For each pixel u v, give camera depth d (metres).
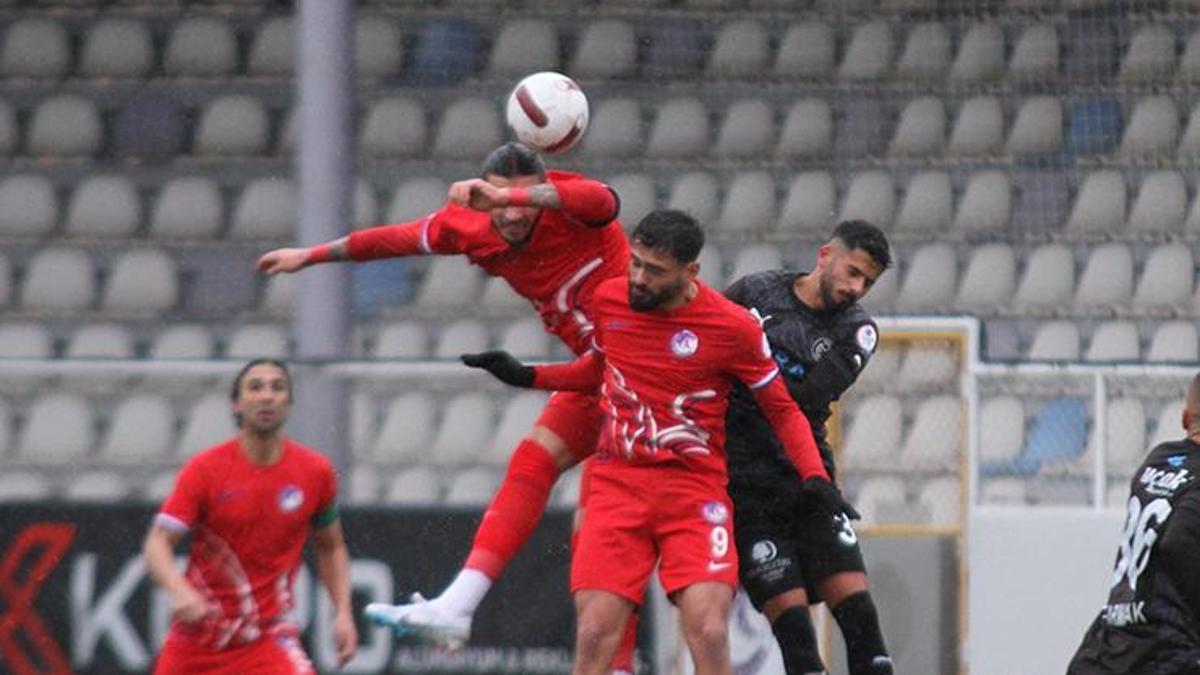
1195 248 42.25
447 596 23.36
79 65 46.94
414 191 44.06
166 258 44.28
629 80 45.00
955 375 35.34
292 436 33.53
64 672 33.34
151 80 46.69
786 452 22.59
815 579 23.98
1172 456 25.19
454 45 45.56
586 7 45.69
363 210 43.72
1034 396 35.31
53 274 44.09
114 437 35.44
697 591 22.08
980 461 35.09
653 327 22.02
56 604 33.41
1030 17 44.34
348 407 33.94
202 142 45.91
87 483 35.16
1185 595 24.38
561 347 40.78
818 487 21.98
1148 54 43.69
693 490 22.33
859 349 23.67
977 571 34.53
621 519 22.33
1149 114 43.41
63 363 34.69
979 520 34.62
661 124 44.38
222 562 27.50
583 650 22.31
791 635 23.42
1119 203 42.78
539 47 45.44
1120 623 25.17
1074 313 41.78
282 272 23.42
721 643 22.02
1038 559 34.41
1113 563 34.22
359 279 41.56
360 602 33.09
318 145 35.00
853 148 43.81
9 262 44.44
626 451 22.33
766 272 24.19
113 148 46.06
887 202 43.12
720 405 22.39
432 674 33.03
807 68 44.72
